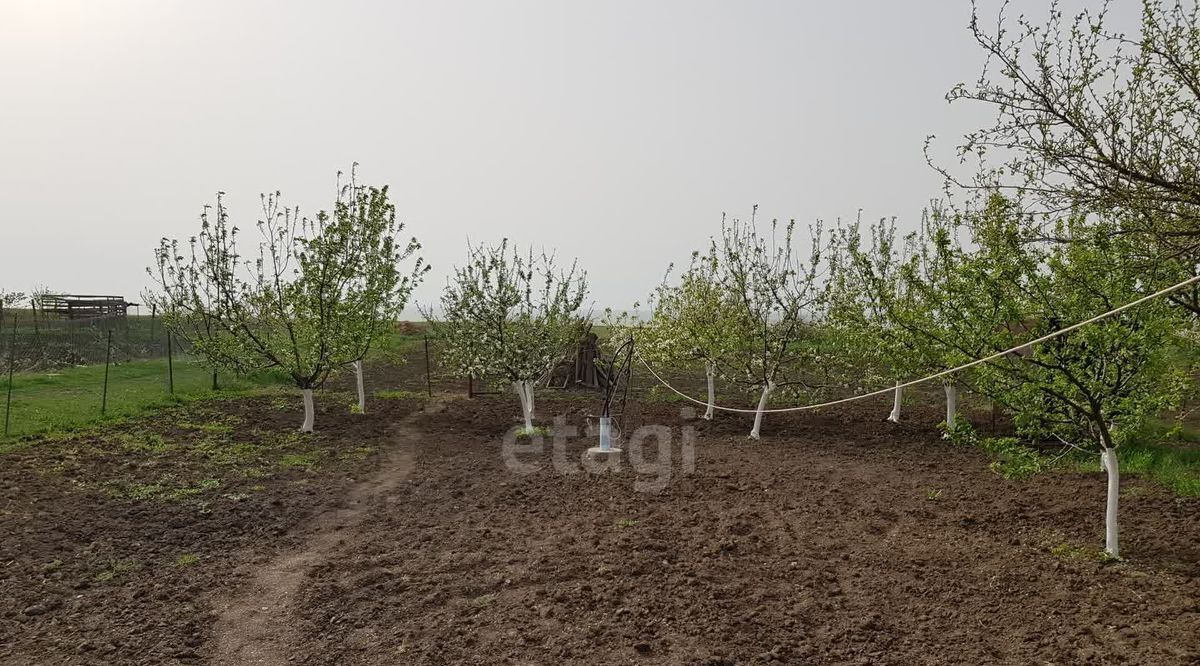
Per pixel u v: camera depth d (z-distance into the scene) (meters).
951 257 7.37
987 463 11.19
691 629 5.32
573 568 6.59
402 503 9.26
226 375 19.92
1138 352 6.33
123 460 11.01
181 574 6.74
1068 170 6.52
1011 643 5.03
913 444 12.87
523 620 5.55
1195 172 6.18
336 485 10.16
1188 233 6.06
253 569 6.87
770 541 7.38
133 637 5.42
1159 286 6.38
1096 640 5.00
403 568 6.78
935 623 5.40
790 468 10.91
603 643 5.14
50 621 5.69
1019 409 6.93
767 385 13.84
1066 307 6.52
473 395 19.03
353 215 14.35
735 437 13.77
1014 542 7.19
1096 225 6.82
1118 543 6.93
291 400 17.33
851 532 7.68
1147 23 6.23
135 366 21.11
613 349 19.33
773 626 5.38
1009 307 6.57
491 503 9.13
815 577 6.34
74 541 7.58
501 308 14.05
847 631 5.28
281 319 14.09
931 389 18.31
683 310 15.84
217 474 10.49
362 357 15.09
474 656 4.99
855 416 15.62
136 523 8.20
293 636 5.43
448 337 15.20
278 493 9.65
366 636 5.38
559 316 14.66
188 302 13.68
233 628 5.59
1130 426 6.72
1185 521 7.52
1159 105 6.32
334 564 6.90
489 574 6.55
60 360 22.64
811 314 14.16
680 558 6.86
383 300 15.05
